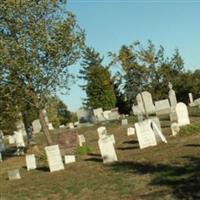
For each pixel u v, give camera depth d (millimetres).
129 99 65875
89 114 61219
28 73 30016
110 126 46281
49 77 30969
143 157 22312
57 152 24000
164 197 13719
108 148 23109
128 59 57781
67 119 75688
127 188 16078
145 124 25938
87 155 28031
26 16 29891
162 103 52406
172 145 24359
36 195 17812
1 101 31969
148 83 63156
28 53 29906
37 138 47969
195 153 20484
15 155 37781
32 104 31688
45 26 30078
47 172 24031
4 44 29453
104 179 18547
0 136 43344
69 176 21062
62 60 30594
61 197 16703
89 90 70062
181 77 66500
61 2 30062
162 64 64500
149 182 16266
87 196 16094
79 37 30578
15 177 23797
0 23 29922
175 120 36938
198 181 14812
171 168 17922
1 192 19953
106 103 69125
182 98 66125
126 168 20188
